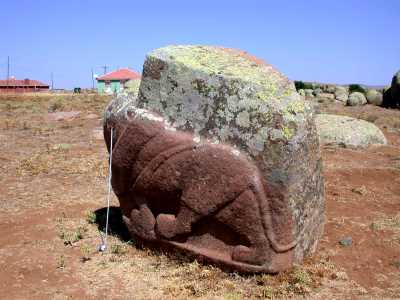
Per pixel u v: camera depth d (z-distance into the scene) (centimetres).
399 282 517
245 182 480
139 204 560
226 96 500
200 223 515
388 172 1041
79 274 515
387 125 2100
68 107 2617
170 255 542
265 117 481
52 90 6378
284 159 472
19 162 1081
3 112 2369
